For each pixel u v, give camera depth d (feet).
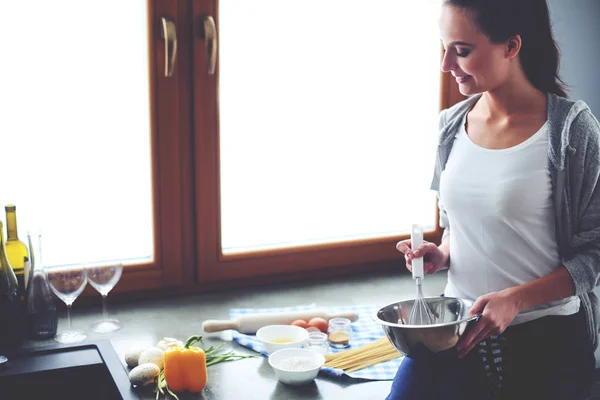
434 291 6.72
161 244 6.47
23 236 5.99
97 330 5.65
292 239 7.08
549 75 4.39
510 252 4.34
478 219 4.40
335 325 5.69
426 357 4.02
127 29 6.14
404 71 7.31
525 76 4.39
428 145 7.59
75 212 6.18
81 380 4.99
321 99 6.96
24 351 5.13
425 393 4.26
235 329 5.62
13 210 5.50
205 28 6.19
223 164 6.66
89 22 6.00
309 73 6.86
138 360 5.00
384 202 7.47
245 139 6.70
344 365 5.06
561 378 4.29
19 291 5.49
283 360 4.90
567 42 7.56
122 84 6.19
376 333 5.69
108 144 6.22
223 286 6.81
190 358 4.60
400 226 7.60
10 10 5.72
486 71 4.21
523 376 4.30
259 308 6.21
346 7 6.92
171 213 6.47
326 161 7.09
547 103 4.33
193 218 6.59
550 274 4.20
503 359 4.32
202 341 5.51
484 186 4.35
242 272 6.80
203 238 6.59
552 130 4.17
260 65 6.65
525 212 4.23
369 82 7.16
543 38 4.31
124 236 6.40
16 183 5.93
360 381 4.87
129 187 6.35
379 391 4.71
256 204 6.86
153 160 6.32
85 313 6.10
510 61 4.28
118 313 6.09
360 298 6.52
